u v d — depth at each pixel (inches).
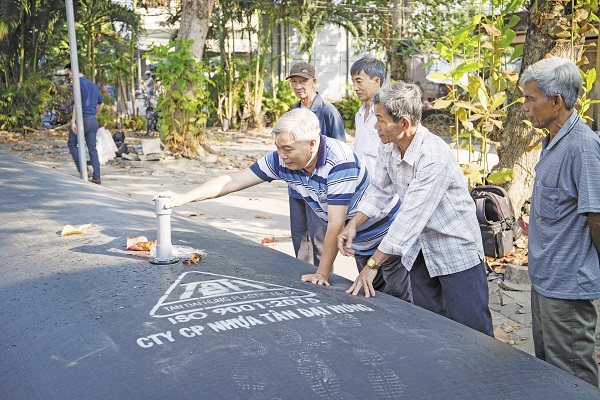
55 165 458.3
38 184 139.2
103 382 60.7
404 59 971.3
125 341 67.0
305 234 179.0
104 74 885.8
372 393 60.6
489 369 68.2
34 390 61.9
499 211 221.5
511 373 68.1
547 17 248.2
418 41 1005.2
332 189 115.5
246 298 79.5
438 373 65.4
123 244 99.7
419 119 111.9
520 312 182.2
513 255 231.0
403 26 989.8
